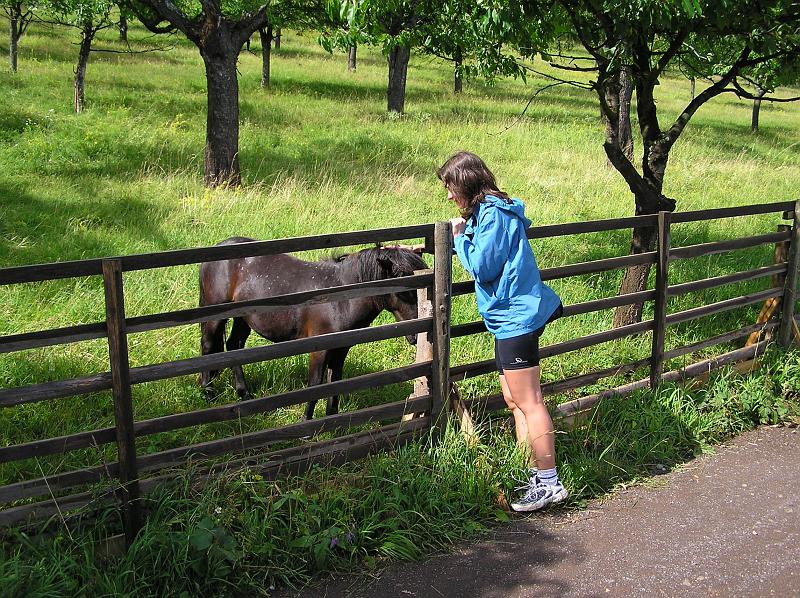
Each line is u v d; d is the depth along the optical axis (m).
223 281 5.38
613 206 11.98
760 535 3.97
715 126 26.23
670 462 4.83
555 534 3.96
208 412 3.63
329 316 4.86
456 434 4.38
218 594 3.34
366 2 5.46
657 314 5.42
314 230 9.24
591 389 5.62
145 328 3.38
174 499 3.53
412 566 3.64
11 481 4.12
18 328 5.93
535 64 39.22
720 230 11.11
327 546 3.55
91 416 4.88
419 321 4.29
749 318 7.51
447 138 17.39
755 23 5.94
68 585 3.08
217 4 11.63
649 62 6.50
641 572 3.62
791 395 5.88
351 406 5.30
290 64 33.78
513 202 3.98
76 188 11.04
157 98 20.12
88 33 17.23
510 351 4.05
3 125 14.91
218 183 11.95
